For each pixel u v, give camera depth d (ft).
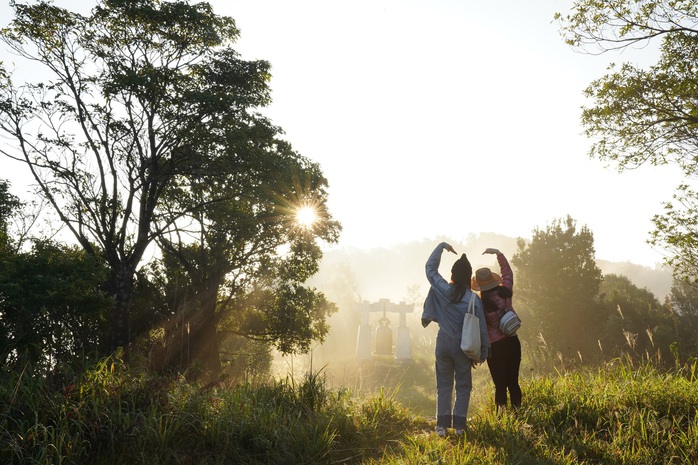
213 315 73.05
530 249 89.30
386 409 22.47
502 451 16.14
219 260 75.51
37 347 33.76
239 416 18.57
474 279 21.88
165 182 71.46
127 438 16.05
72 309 42.70
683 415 18.90
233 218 74.43
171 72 68.85
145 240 68.03
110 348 58.70
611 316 76.02
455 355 19.29
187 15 68.54
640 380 22.95
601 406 20.67
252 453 17.22
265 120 73.15
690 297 94.22
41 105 64.85
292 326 78.69
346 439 19.24
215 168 71.05
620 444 17.37
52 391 17.06
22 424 14.84
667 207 54.49
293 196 75.05
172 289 70.90
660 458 16.39
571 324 83.05
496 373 21.30
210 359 68.90
